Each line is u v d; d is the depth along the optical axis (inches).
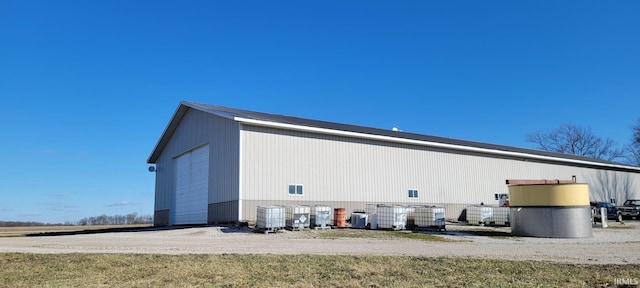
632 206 1352.1
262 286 314.2
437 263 405.4
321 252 484.4
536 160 1391.5
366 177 1009.5
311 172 932.6
